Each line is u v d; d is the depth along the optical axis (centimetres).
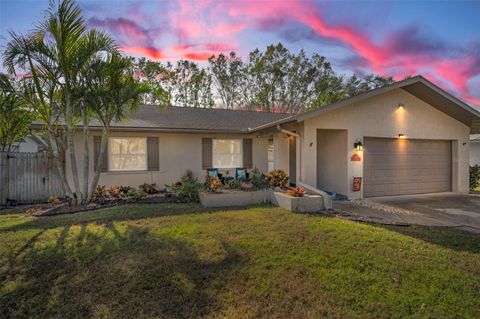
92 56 739
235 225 605
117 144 1123
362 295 336
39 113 772
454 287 353
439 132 1141
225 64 3184
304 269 397
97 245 484
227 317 297
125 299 331
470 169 1434
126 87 780
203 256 441
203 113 1443
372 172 1051
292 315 300
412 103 1090
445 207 864
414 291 344
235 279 371
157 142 1168
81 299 332
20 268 406
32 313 311
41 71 721
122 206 809
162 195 1020
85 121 800
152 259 430
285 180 956
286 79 3244
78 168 1047
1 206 862
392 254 450
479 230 599
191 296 335
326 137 1100
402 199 1009
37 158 952
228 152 1279
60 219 654
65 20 680
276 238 518
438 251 465
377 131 1032
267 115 1562
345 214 739
